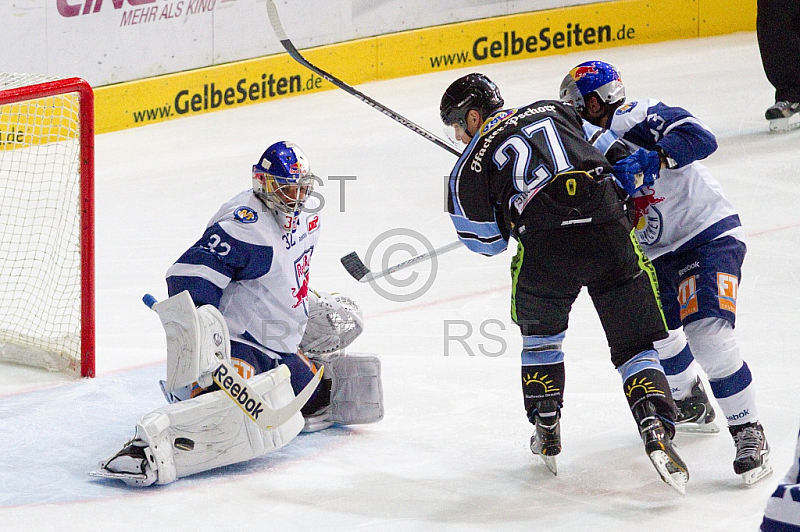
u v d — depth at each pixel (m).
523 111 11.36
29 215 24.48
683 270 11.95
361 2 39.59
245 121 36.47
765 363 15.15
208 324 11.82
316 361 13.83
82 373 15.89
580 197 10.83
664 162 11.31
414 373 15.63
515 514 10.80
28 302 18.83
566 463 12.20
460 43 41.03
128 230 25.88
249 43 38.38
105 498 11.27
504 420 13.70
